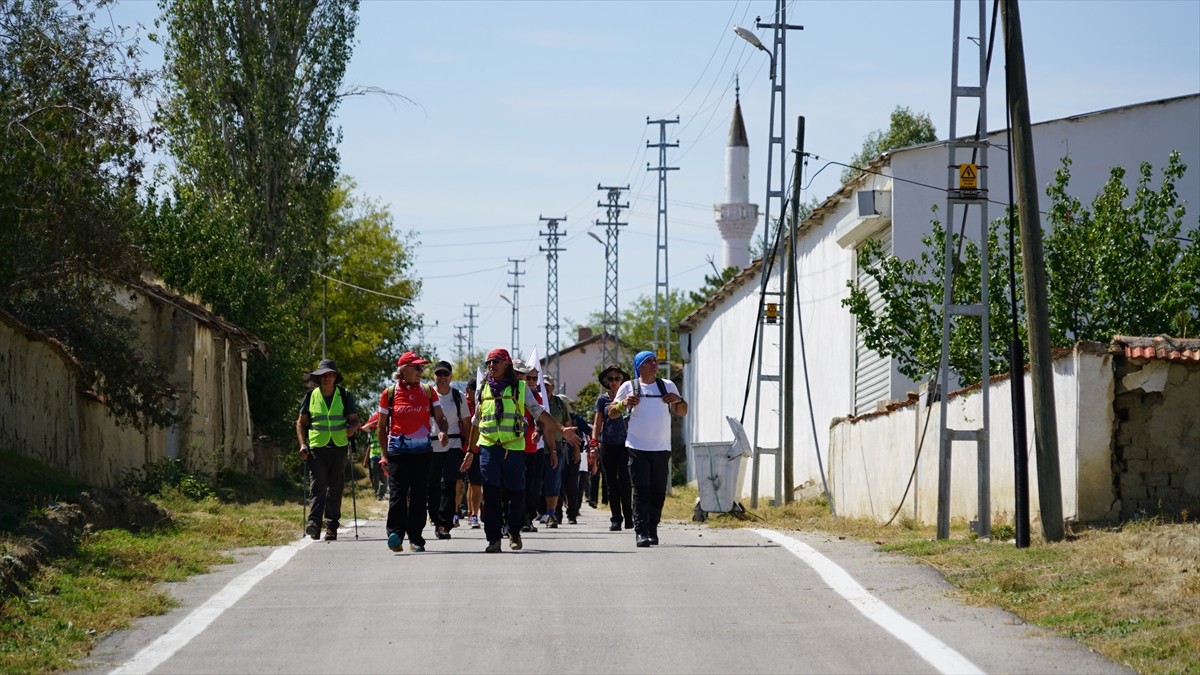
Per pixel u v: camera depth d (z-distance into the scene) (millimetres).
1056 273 30344
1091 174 40375
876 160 41906
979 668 12328
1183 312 29516
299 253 65688
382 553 22469
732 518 33156
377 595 17141
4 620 15008
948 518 23484
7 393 27266
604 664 12711
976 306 23344
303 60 66000
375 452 34719
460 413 25750
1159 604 14609
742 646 13469
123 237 29750
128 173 27641
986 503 23156
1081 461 22453
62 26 26859
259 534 26219
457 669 12609
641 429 23250
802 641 13688
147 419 35062
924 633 14055
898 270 34375
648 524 23172
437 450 25688
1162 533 18938
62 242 27922
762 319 44312
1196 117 40250
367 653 13438
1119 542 18828
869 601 16172
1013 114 21391
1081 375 22547
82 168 26672
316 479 25891
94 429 34438
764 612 15445
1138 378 22484
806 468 56344
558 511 32281
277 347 63281
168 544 22500
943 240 33594
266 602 16781
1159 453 22406
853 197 47688
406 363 22750
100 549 20531
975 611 15461
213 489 43531
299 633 14602
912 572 18484
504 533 27641
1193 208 40031
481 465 22422
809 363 56188
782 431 43562
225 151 64000
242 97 63969
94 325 32875
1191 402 22422
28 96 26141
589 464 32000
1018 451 20984
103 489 25984
